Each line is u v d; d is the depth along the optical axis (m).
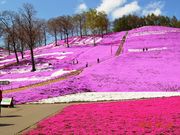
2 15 110.38
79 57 102.31
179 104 31.48
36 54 123.19
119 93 52.59
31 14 99.19
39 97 50.59
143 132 19.70
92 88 57.31
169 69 72.94
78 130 21.45
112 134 19.69
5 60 123.88
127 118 25.02
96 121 24.53
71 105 39.16
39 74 79.81
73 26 178.38
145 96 48.41
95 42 142.12
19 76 80.06
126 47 110.50
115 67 76.25
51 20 170.38
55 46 151.62
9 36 121.88
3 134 21.77
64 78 70.69
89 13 155.50
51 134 20.66
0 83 47.62
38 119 28.42
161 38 120.06
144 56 88.88
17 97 50.47
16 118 29.78
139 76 66.25
